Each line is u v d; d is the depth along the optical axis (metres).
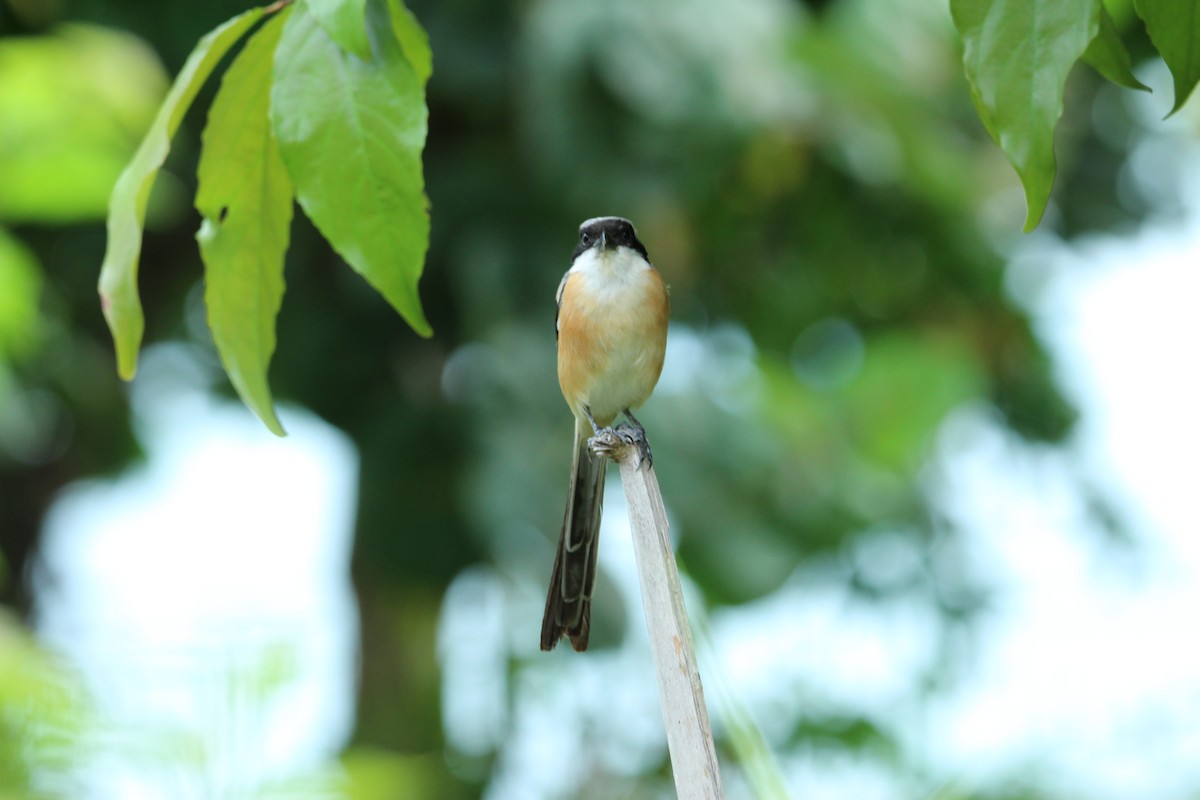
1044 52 3.07
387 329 13.72
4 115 8.30
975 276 14.27
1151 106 15.04
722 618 12.77
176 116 3.73
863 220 13.84
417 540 13.80
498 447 12.02
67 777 4.65
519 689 13.16
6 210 8.63
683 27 11.90
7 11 12.37
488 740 13.71
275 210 3.88
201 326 14.48
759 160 13.15
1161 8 3.20
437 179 12.77
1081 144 15.29
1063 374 15.62
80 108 8.45
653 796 12.97
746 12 12.27
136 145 9.36
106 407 14.48
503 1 12.27
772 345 14.74
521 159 12.60
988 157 14.27
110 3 12.24
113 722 4.66
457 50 12.25
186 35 12.16
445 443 13.50
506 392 12.16
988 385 15.08
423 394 13.65
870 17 13.00
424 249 3.43
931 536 14.08
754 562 12.53
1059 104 3.06
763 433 12.88
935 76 13.23
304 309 13.80
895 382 13.67
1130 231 15.86
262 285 3.93
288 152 3.40
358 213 3.41
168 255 14.29
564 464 12.03
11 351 9.30
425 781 11.88
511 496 11.91
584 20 11.64
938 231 13.93
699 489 12.49
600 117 11.86
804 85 12.62
